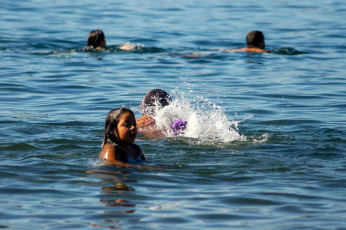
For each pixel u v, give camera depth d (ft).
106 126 77.00
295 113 115.85
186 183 67.62
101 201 60.23
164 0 365.20
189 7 329.31
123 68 166.81
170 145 88.48
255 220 55.47
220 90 138.51
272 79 151.84
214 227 53.42
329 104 123.95
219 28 255.91
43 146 86.53
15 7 309.22
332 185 67.21
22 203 59.41
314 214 57.21
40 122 105.50
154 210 57.82
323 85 144.05
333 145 88.53
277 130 100.53
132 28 251.19
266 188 65.72
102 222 54.29
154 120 100.99
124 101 126.52
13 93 132.67
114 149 76.13
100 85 143.23
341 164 77.30
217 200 61.16
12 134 94.32
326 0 373.20
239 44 217.56
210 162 78.28
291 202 60.80
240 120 109.50
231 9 323.57
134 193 63.16
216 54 191.72
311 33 240.12
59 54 189.67
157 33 239.71
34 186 65.16
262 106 122.52
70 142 89.71
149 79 151.02
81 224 53.72
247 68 167.84
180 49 204.44
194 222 54.75
